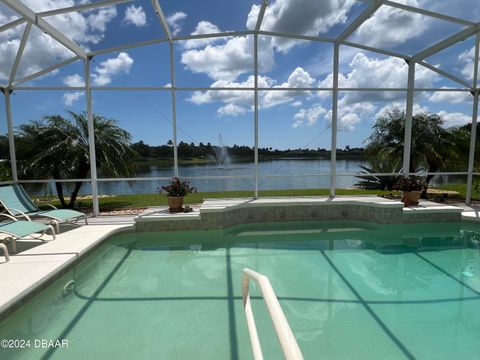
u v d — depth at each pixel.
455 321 2.84
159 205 7.02
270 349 2.41
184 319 2.85
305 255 4.63
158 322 2.81
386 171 7.82
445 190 8.89
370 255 4.61
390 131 7.63
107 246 4.89
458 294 3.38
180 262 4.36
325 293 3.41
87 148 6.80
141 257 4.57
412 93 6.48
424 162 7.69
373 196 7.02
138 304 3.15
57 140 6.66
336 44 6.27
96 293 3.41
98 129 6.91
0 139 5.93
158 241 5.33
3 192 5.03
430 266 4.20
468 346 2.46
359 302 3.20
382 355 2.35
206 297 3.30
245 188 7.06
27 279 3.08
